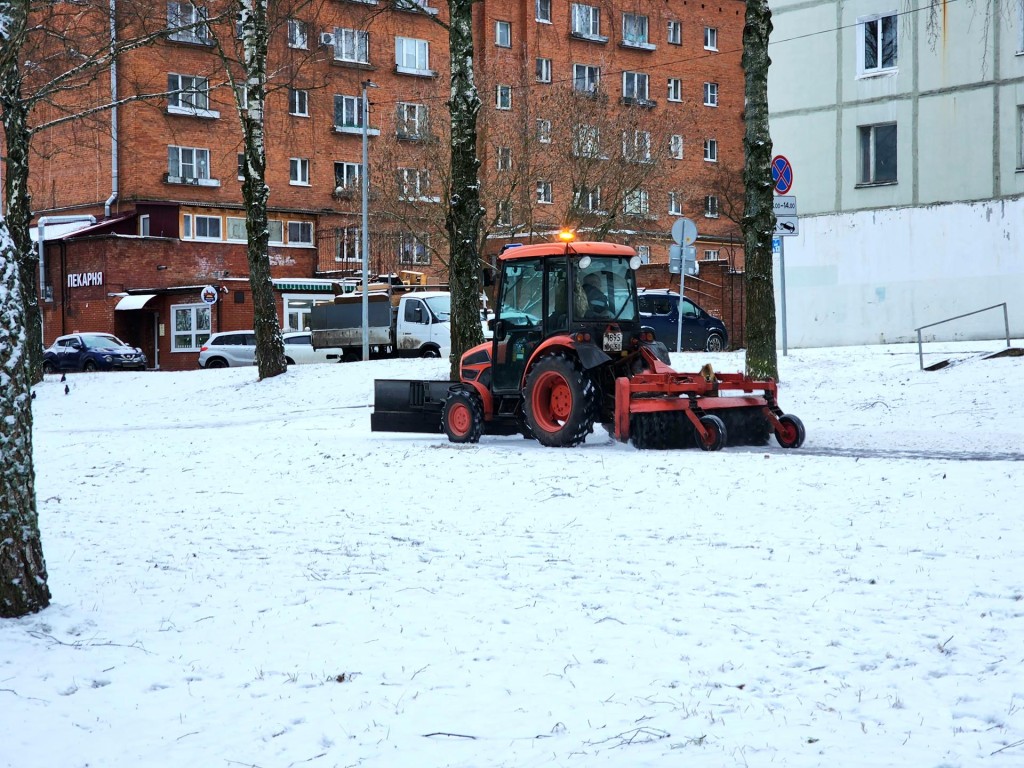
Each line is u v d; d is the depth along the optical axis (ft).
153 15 90.58
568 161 141.18
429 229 147.23
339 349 123.24
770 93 109.91
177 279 171.01
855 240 104.88
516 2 199.00
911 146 101.35
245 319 164.76
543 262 48.67
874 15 103.19
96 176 172.24
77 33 93.25
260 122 92.99
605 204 143.64
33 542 21.71
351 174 187.11
